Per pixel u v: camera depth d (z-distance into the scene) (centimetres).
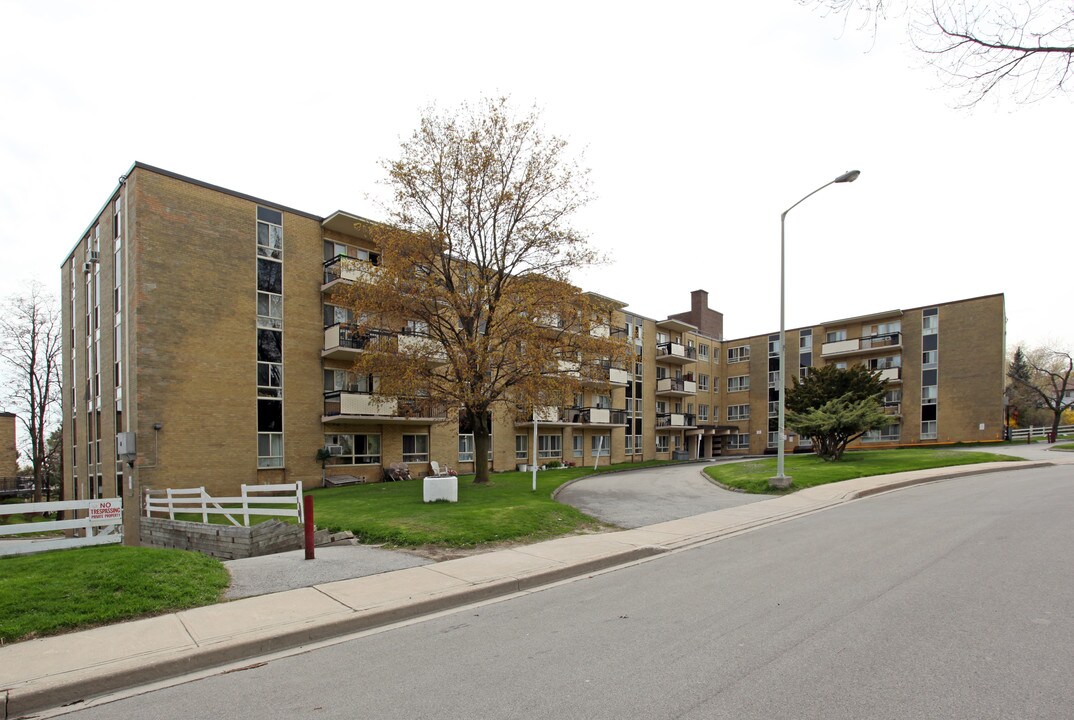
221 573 786
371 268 2055
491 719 399
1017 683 425
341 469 2602
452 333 2073
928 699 404
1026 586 680
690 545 1044
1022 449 3391
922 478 1992
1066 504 1331
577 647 534
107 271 2456
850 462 2581
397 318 1916
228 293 2297
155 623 605
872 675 445
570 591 752
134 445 1820
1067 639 511
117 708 443
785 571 797
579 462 3903
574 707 411
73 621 593
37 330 3688
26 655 520
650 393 4669
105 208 2488
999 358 3931
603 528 1229
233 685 480
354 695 449
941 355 4191
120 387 2325
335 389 2611
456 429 3064
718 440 5591
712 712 394
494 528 1126
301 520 1198
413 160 1938
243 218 2364
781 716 386
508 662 504
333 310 2623
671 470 3127
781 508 1470
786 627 563
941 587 685
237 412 2289
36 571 736
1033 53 644
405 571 834
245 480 2291
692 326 5034
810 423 2620
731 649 510
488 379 1939
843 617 586
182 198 2203
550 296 1869
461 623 629
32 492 4581
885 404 4400
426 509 1371
